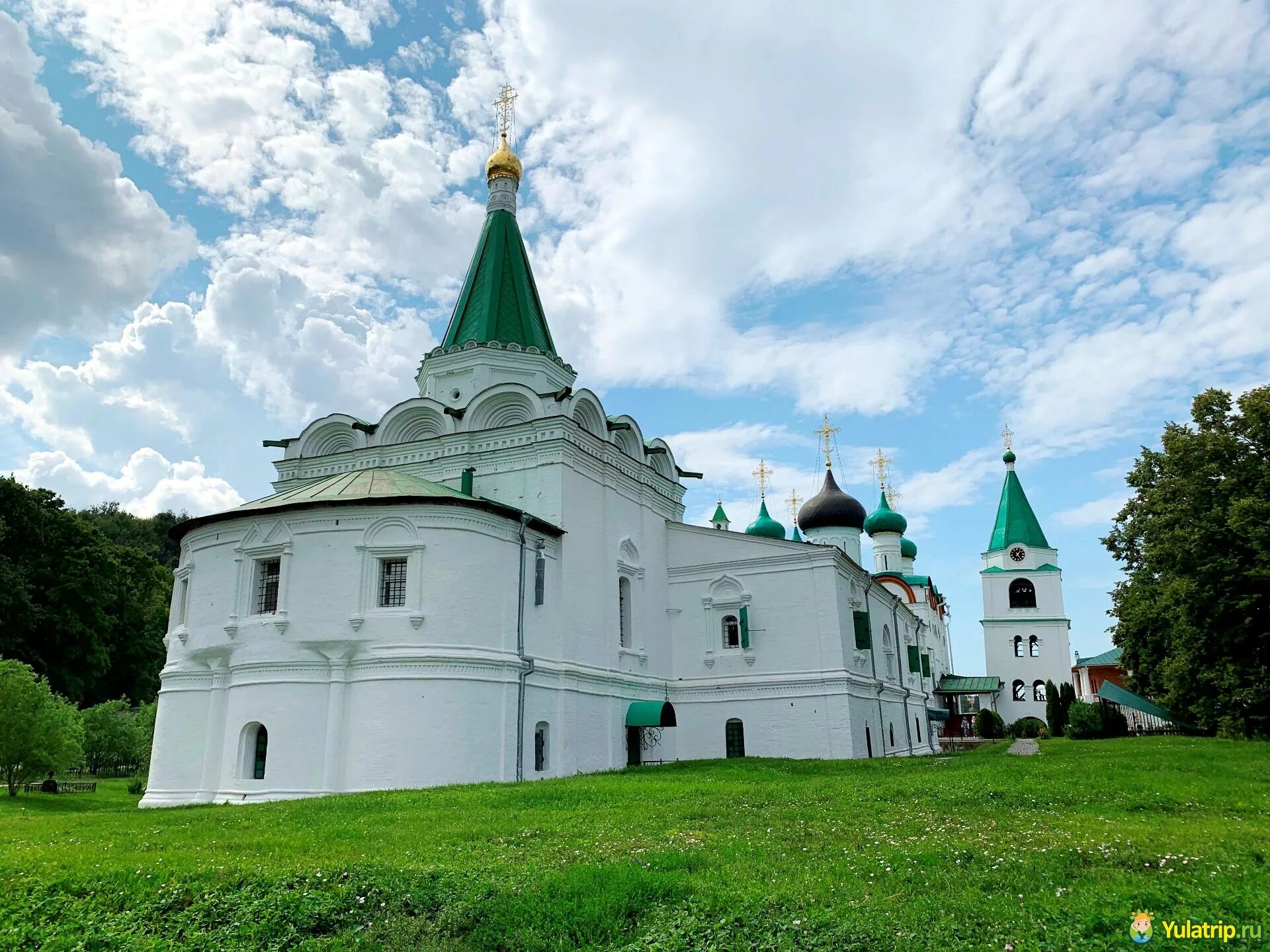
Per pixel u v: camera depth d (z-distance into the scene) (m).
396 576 26.81
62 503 54.66
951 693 75.19
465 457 33.31
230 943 9.15
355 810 18.03
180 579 29.91
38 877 11.00
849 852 11.75
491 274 39.47
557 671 29.80
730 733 36.75
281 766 25.23
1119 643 45.69
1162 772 21.44
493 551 27.83
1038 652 77.12
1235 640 33.41
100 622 53.09
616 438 37.59
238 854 12.70
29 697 31.61
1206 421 36.28
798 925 8.39
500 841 13.33
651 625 37.09
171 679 28.08
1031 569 78.44
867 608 43.47
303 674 25.84
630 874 10.14
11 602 46.44
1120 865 10.65
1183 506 35.34
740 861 11.23
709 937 8.37
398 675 25.48
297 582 26.58
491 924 9.16
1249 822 13.88
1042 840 12.25
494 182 41.75
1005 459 82.44
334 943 9.03
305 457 36.84
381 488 28.09
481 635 26.84
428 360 38.59
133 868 11.32
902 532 71.81
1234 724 35.25
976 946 7.73
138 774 48.09
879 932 8.11
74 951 8.88
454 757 25.38
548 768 28.95
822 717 35.28
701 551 38.88
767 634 37.03
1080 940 7.66
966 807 16.44
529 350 37.75
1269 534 31.53
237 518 27.91
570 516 31.81
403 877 10.60
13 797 31.25
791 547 37.31
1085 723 49.84
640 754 34.62
